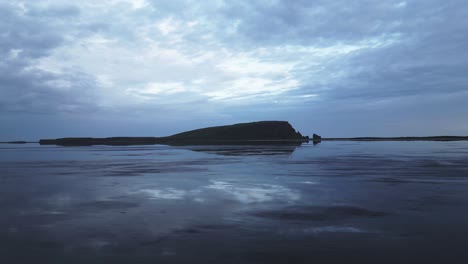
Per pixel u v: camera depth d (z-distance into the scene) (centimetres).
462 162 2639
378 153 4131
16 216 941
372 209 1005
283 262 597
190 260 606
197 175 1873
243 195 1253
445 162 2650
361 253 638
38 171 2159
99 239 729
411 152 4325
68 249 666
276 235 752
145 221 881
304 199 1169
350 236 743
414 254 631
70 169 2281
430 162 2659
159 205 1081
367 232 772
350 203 1097
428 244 687
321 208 1024
